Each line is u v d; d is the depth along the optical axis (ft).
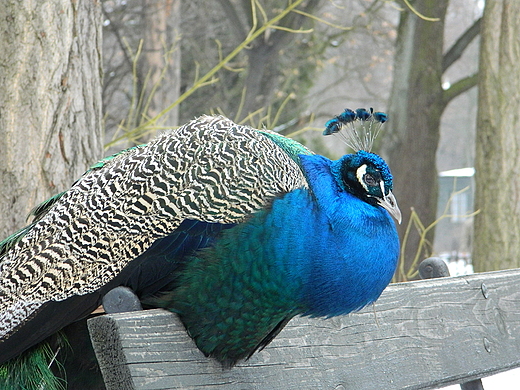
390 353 14.92
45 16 20.13
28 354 12.39
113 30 59.31
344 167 13.21
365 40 86.84
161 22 52.06
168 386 11.35
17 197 19.85
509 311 17.44
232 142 12.59
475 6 97.60
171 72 52.39
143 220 12.18
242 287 11.89
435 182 58.85
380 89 107.24
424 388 15.29
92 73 21.54
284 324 12.84
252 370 12.87
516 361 17.02
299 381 13.46
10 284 12.21
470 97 134.10
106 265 12.12
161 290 12.28
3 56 19.89
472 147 136.15
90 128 21.31
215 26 74.69
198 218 12.02
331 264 12.10
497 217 38.68
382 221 12.97
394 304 15.26
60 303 12.00
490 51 39.86
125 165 12.78
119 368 10.84
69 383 12.97
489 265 38.75
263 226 11.93
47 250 12.30
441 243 168.86
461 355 15.96
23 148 19.89
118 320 10.85
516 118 39.01
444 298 16.17
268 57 66.64
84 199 12.61
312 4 65.72
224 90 75.20
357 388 14.21
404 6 59.77
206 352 12.12
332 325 14.23
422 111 57.82
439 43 57.93
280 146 13.44
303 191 12.40
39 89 20.07
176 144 12.71
